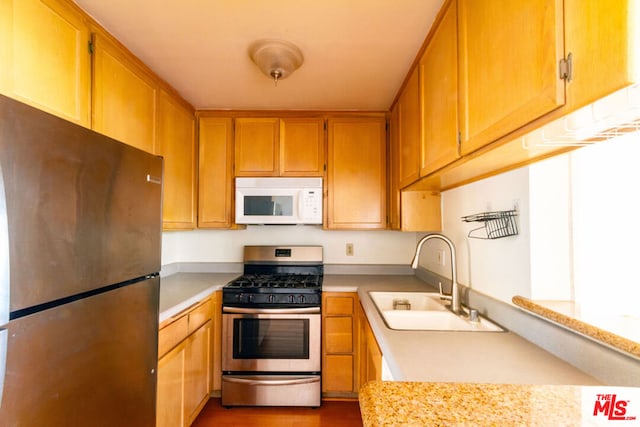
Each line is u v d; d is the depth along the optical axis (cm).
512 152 101
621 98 56
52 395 82
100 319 99
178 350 169
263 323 219
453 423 54
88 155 93
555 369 92
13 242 71
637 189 97
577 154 112
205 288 212
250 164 250
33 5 109
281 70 169
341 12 134
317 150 249
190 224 239
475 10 100
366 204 248
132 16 137
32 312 78
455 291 161
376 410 58
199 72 188
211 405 222
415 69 169
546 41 66
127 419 112
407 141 188
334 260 279
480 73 97
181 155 224
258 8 132
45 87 115
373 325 142
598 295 104
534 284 116
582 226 110
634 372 76
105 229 100
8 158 70
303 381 216
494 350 106
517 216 124
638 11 48
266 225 283
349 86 206
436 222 211
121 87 157
